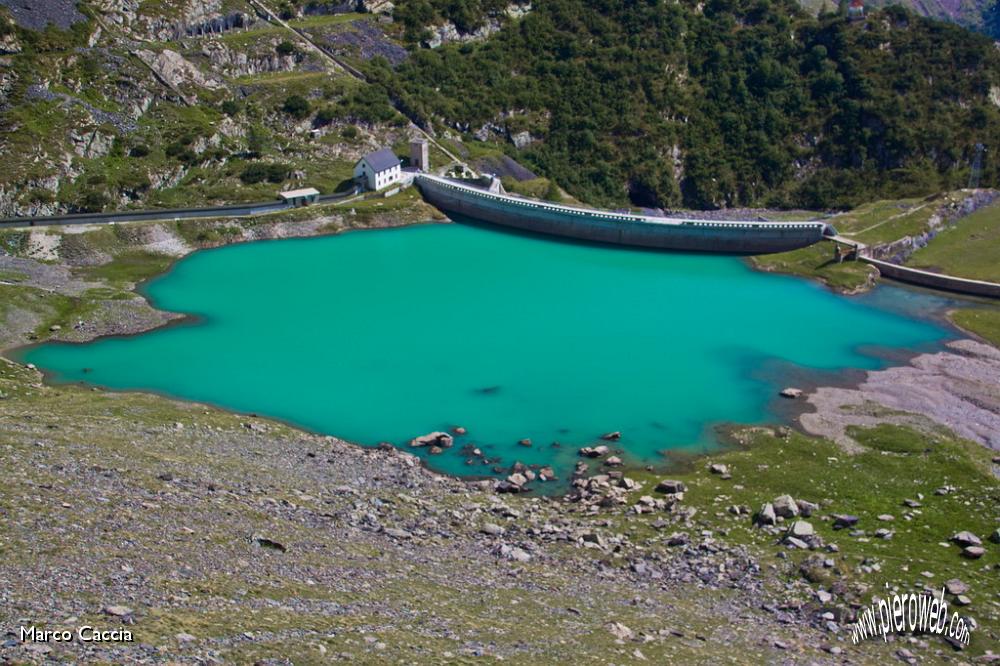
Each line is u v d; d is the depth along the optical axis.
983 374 150.62
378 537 89.31
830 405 137.50
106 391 139.75
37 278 188.88
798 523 97.25
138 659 57.00
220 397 140.50
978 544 92.88
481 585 81.31
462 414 135.88
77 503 80.56
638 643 72.69
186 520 82.25
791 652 74.62
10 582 64.44
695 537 96.81
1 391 131.38
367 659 62.84
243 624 64.62
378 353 159.62
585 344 164.88
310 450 117.31
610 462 119.81
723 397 142.00
